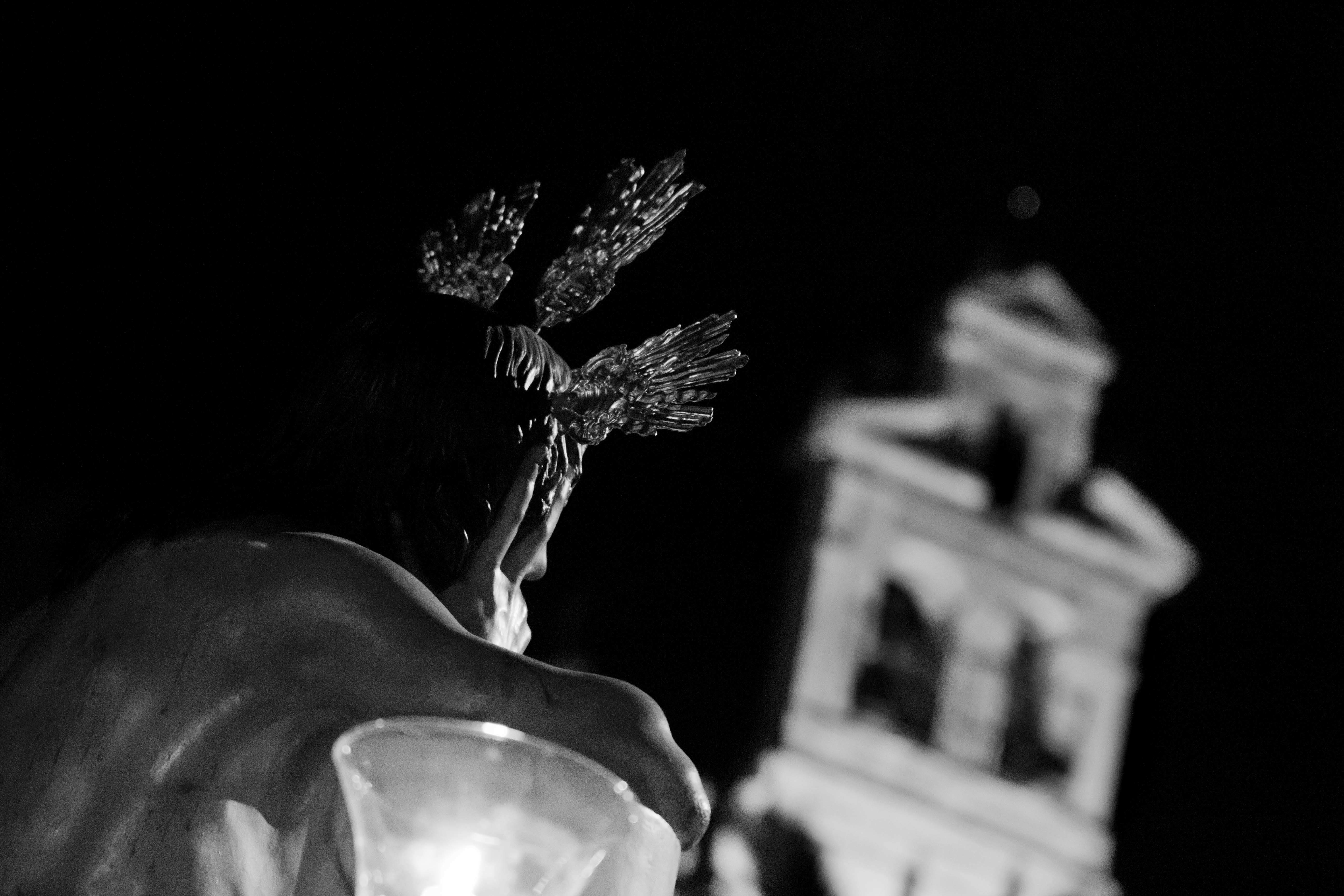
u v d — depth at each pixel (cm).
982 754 1452
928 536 1456
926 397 1448
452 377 224
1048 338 1488
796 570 1374
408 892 154
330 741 202
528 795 157
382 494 220
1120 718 1490
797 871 1348
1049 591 1491
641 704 193
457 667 191
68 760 197
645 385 237
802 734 1369
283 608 195
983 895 1420
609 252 260
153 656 199
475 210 265
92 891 192
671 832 181
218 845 195
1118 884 1462
